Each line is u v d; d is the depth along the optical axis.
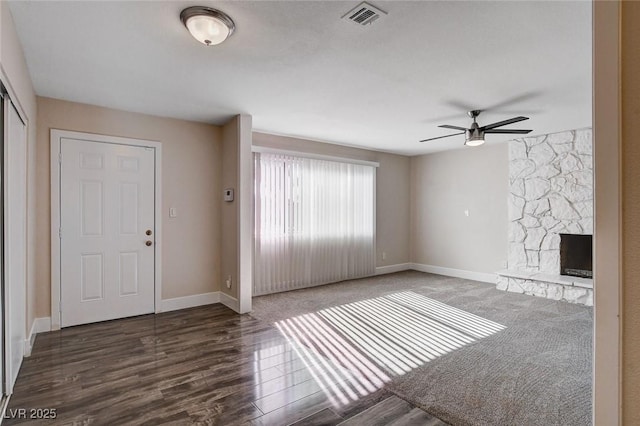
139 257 4.02
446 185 6.64
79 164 3.65
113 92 3.35
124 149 3.92
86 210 3.69
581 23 2.16
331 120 4.41
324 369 2.70
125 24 2.18
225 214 4.49
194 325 3.69
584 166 4.86
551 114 4.12
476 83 3.15
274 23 2.16
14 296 2.42
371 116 4.21
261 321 3.84
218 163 4.61
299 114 4.12
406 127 4.75
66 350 3.02
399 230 7.09
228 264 4.42
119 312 3.89
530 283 5.02
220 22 2.08
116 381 2.49
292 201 5.43
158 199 4.14
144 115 4.06
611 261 0.72
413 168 7.24
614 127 0.72
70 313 3.61
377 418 2.08
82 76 2.96
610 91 0.72
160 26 2.20
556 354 2.97
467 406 2.20
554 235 5.15
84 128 3.67
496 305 4.49
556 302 4.63
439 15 2.08
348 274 6.16
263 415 2.10
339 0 1.93
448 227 6.61
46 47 2.46
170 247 4.23
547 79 3.05
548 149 5.20
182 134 4.32
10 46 2.06
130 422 2.03
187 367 2.71
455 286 5.62
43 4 1.96
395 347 3.13
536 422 2.03
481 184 6.09
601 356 0.74
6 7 1.93
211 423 2.02
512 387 2.43
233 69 2.84
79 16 2.08
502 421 2.04
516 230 5.56
